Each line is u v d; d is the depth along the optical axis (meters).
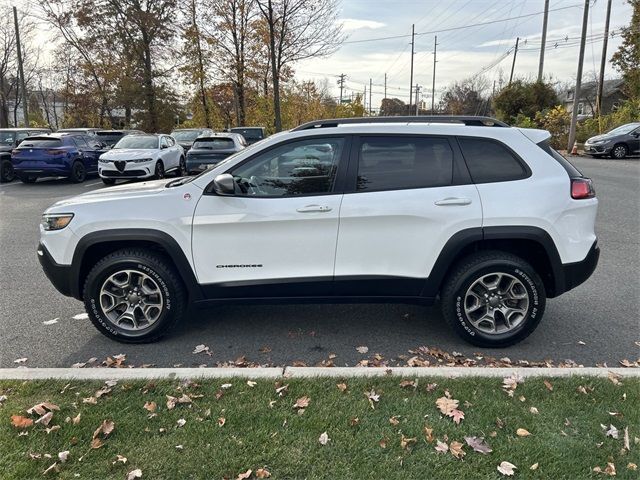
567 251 3.79
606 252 6.71
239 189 3.84
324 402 3.02
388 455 2.57
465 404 2.98
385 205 3.75
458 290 3.84
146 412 2.93
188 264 3.87
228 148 15.73
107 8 29.69
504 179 3.80
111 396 3.09
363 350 3.97
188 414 2.91
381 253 3.83
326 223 3.78
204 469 2.46
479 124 4.01
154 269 3.90
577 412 2.90
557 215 3.74
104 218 3.84
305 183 3.83
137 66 30.97
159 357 3.87
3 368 3.60
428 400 3.04
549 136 3.97
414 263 3.83
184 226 3.81
